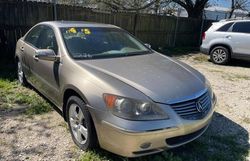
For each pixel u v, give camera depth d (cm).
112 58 404
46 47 451
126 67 369
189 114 316
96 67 358
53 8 875
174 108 306
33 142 368
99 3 1698
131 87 313
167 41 1445
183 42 1563
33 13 831
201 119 327
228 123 468
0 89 560
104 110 302
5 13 775
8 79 623
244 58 985
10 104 491
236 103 573
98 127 310
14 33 805
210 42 1040
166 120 297
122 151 297
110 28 488
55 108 479
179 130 304
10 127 407
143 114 293
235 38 983
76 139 361
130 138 287
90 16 1002
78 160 331
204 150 371
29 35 550
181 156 353
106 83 317
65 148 356
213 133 425
